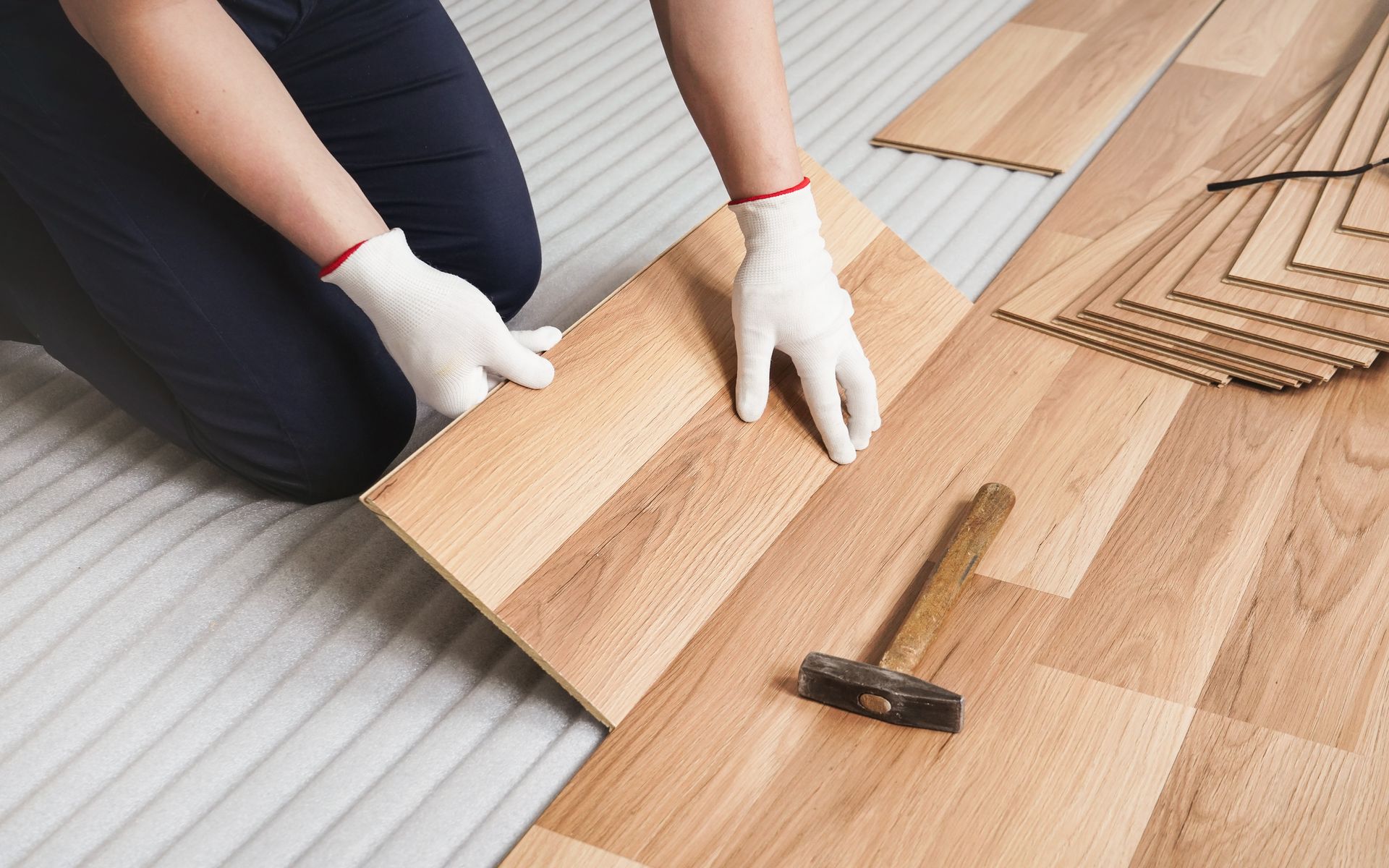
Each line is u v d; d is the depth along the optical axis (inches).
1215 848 40.9
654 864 43.1
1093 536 54.1
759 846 43.2
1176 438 58.9
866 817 43.6
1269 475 55.9
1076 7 105.9
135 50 40.6
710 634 51.6
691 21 48.0
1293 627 48.5
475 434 50.3
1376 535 52.1
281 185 45.1
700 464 55.4
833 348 54.8
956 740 45.8
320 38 57.5
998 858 41.7
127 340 55.0
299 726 51.6
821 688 46.8
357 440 59.4
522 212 69.9
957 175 86.0
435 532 47.6
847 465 59.3
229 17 44.1
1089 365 64.5
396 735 50.5
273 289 54.6
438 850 45.5
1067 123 88.4
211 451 59.9
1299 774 42.9
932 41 105.7
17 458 66.4
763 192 52.3
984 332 67.8
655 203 84.1
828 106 96.5
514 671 53.3
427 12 62.0
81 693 52.8
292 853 45.8
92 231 50.4
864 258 67.2
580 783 46.4
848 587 53.1
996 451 59.3
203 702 52.4
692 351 58.1
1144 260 70.2
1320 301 62.4
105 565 58.7
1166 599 50.5
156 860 46.0
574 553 50.4
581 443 52.7
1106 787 43.5
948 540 54.7
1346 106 79.4
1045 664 48.4
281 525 61.2
